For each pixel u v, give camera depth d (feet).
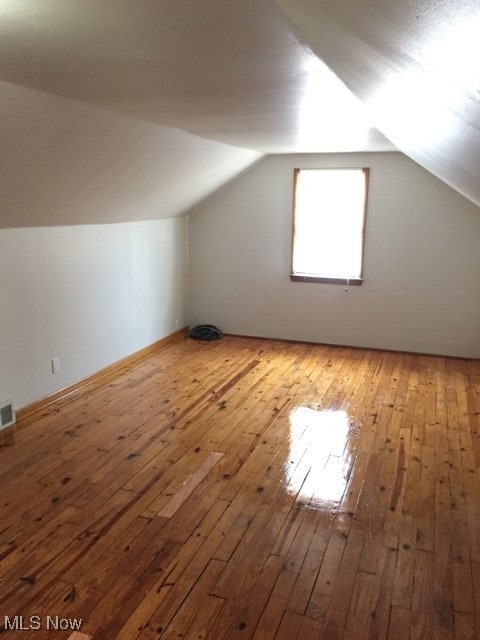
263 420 12.89
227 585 7.35
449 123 4.31
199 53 6.11
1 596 7.11
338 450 11.36
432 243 17.65
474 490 9.82
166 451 11.23
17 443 11.50
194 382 15.60
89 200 13.17
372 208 18.01
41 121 8.88
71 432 12.08
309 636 6.51
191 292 20.95
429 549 8.14
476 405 13.98
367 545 8.23
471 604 7.04
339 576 7.55
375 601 7.08
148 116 10.44
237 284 20.26
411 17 2.13
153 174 14.08
